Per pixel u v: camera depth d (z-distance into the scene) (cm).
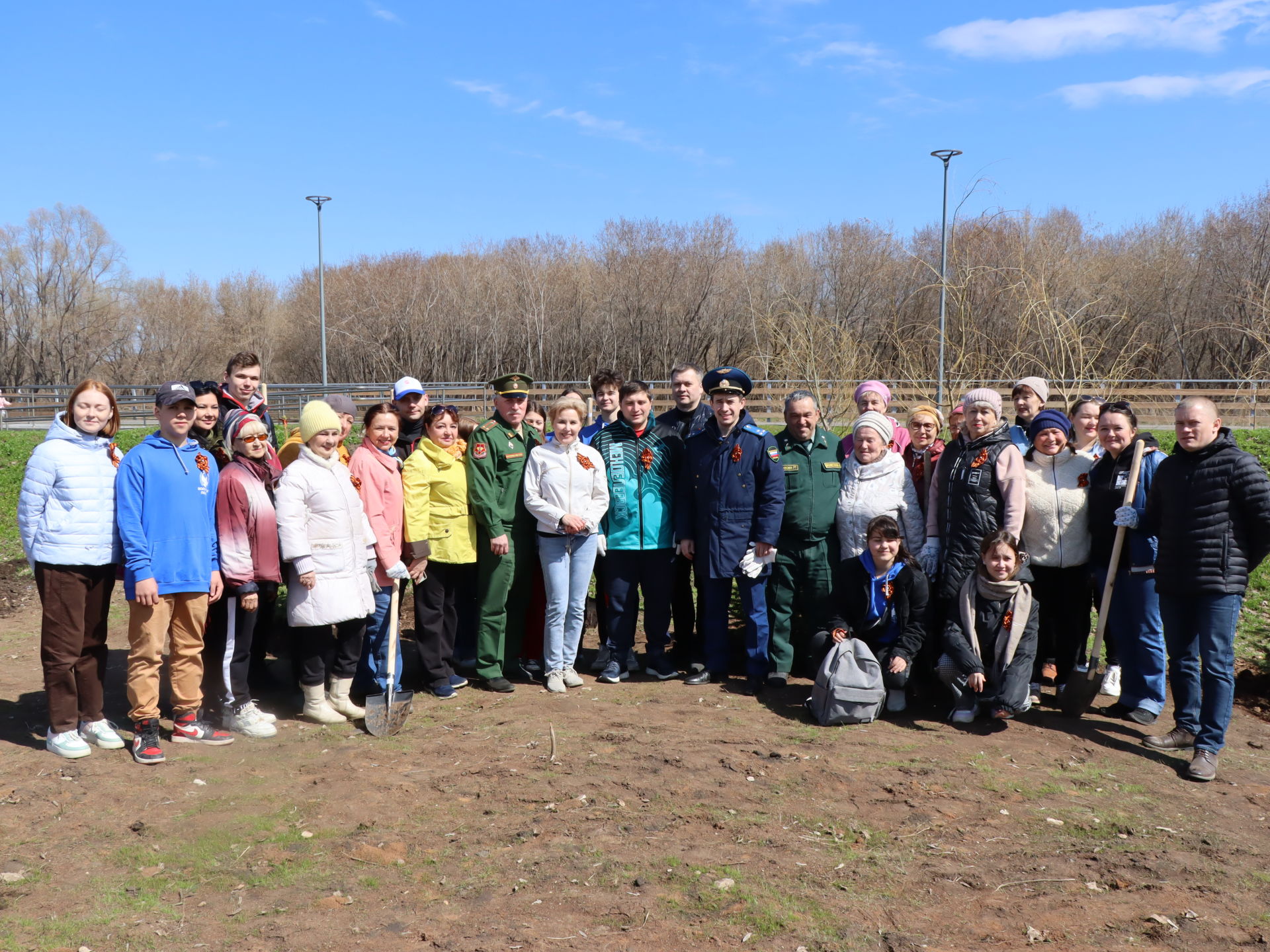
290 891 347
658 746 496
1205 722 483
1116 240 3525
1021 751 500
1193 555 486
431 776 454
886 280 2692
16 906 334
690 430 638
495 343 5003
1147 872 370
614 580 625
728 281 4631
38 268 5797
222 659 515
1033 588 585
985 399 555
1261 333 1565
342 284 5466
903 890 352
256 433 501
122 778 445
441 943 313
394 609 539
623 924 326
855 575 571
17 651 698
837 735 519
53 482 459
